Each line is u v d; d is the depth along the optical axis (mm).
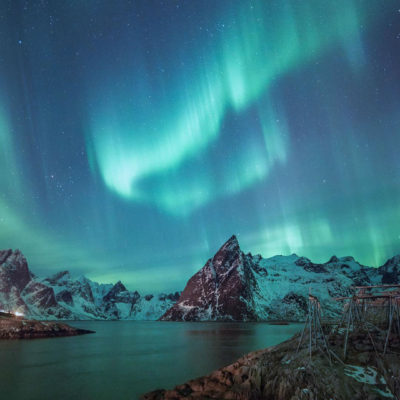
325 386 21500
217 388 26875
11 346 69375
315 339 26859
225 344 71875
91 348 67750
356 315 29234
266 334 98625
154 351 62062
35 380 36000
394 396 20016
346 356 24578
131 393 30266
